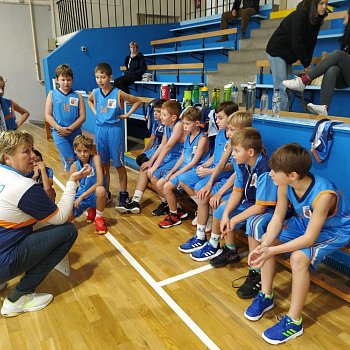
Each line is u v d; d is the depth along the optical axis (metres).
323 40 3.99
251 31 4.89
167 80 5.65
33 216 1.57
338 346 1.45
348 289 1.69
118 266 2.08
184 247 2.24
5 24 7.24
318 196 1.45
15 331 1.56
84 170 1.84
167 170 2.78
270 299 1.66
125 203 2.88
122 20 7.46
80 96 3.01
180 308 1.70
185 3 7.52
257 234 1.68
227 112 2.27
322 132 1.89
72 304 1.73
